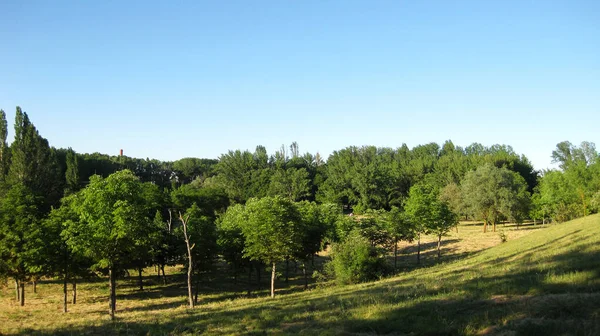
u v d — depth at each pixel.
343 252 34.31
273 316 16.66
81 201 25.19
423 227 50.56
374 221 46.12
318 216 48.88
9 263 30.50
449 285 17.78
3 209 31.69
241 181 114.62
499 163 104.69
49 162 67.19
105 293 39.53
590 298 12.20
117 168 123.12
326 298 21.11
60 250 30.44
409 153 142.25
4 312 29.98
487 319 12.04
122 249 25.05
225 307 22.62
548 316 11.59
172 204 64.50
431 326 12.29
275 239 31.64
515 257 24.89
